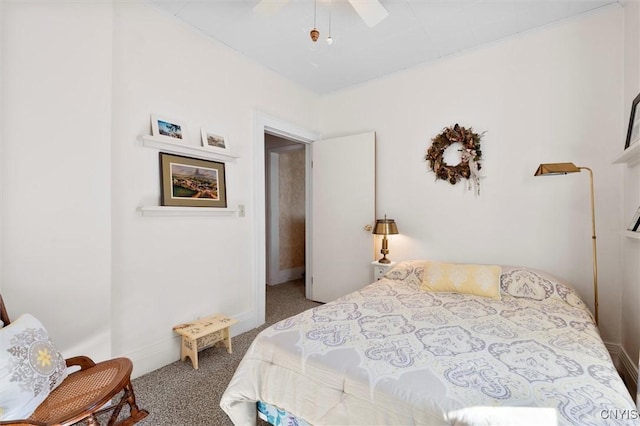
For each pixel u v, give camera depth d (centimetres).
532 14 226
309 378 132
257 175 292
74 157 171
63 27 167
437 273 244
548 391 103
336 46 268
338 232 354
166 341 222
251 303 291
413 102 309
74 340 171
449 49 274
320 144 368
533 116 248
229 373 210
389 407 110
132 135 204
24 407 117
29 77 155
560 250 237
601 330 223
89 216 177
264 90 304
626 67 209
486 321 171
